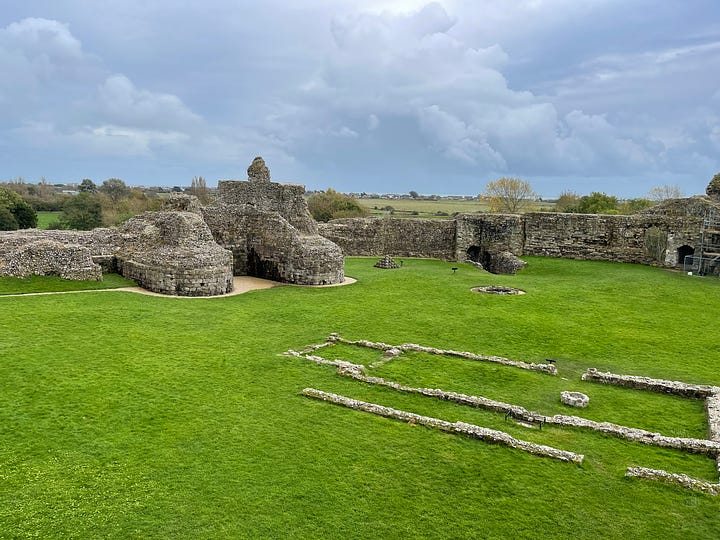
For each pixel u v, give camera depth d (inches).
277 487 471.5
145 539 401.1
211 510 436.1
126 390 659.4
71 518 419.8
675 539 426.0
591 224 1993.1
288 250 1520.7
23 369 702.5
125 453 515.5
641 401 718.5
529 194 4183.1
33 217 3117.6
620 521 445.4
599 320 1128.8
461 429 584.4
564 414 669.3
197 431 565.6
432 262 2098.9
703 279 1601.9
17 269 1204.5
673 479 498.6
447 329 1042.7
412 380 761.0
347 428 589.0
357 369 776.3
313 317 1104.8
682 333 1040.8
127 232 1507.1
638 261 1916.8
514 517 446.0
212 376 726.5
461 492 477.7
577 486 492.4
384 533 419.5
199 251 1315.2
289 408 636.1
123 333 895.1
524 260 1961.1
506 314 1163.3
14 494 444.1
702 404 711.7
